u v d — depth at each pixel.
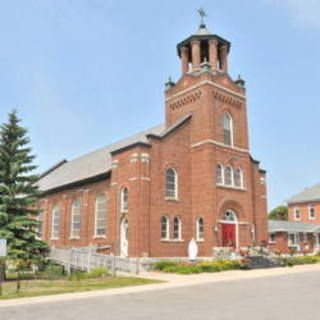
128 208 28.75
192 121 33.09
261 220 35.28
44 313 11.58
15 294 15.88
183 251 30.06
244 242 32.00
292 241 51.09
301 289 16.45
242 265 26.80
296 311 11.35
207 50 37.00
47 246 27.69
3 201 24.86
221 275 23.05
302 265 30.64
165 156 30.67
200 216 30.75
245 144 34.81
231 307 12.16
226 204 31.42
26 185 25.88
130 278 21.72
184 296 14.82
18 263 20.95
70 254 28.31
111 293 15.89
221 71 35.16
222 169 32.09
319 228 53.94
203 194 30.80
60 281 21.36
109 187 32.84
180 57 36.56
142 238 27.55
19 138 26.52
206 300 13.72
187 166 32.09
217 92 33.22
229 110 34.12
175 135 31.72
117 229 29.72
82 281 20.97
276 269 26.98
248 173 34.28
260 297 14.26
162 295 15.22
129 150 30.02
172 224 29.86
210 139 31.31
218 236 29.89
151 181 29.23
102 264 26.30
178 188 30.95
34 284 19.83
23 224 24.66
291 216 62.97
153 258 27.59
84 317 10.86
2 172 25.30
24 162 26.44
